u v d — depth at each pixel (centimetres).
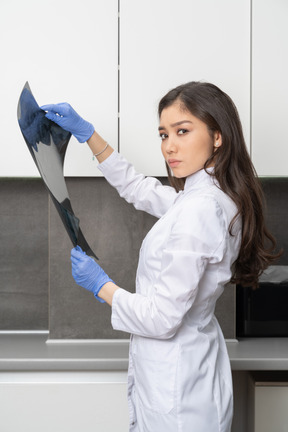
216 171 124
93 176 181
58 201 121
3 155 175
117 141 176
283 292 197
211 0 174
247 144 178
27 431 163
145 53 175
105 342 188
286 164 179
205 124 122
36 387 163
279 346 184
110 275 191
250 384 193
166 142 127
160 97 175
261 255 136
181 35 175
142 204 164
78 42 174
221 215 119
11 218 218
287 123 178
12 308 218
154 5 174
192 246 114
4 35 173
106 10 174
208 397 122
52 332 191
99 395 163
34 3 173
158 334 117
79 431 164
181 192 137
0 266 218
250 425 195
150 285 128
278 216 225
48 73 174
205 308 128
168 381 120
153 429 121
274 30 175
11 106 174
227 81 176
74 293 190
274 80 176
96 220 191
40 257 219
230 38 175
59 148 143
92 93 175
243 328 196
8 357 165
